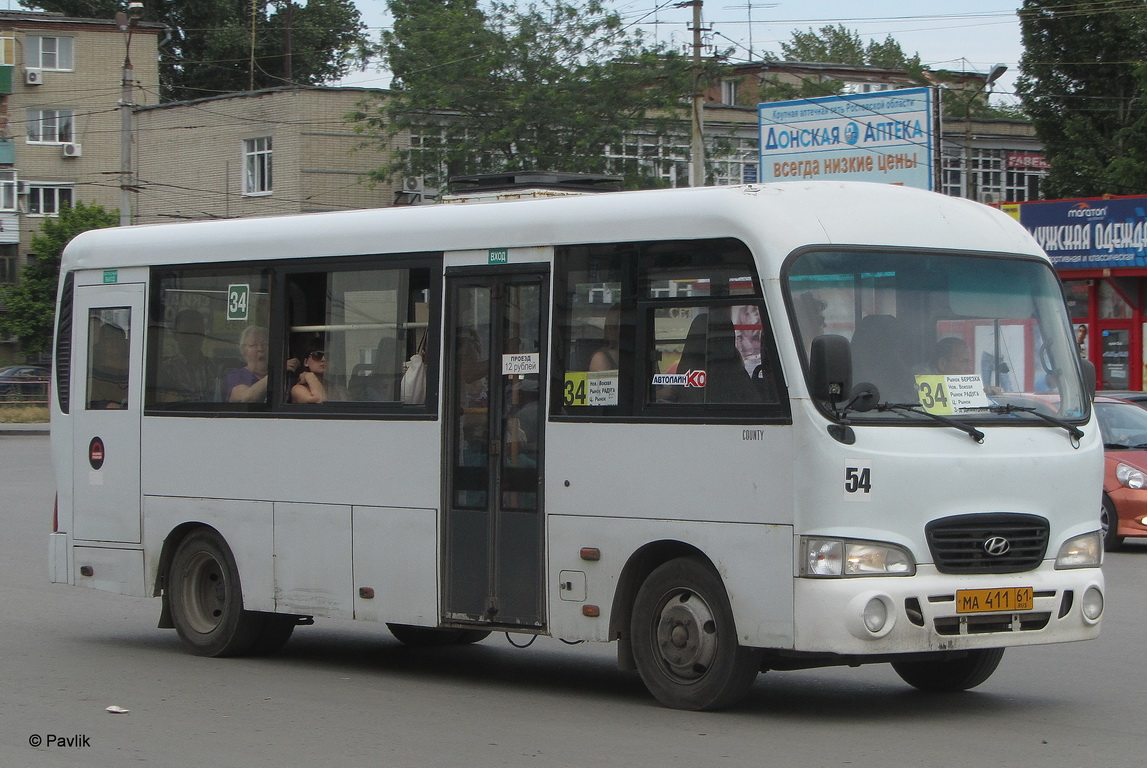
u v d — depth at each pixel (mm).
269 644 11055
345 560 10102
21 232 57281
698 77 36219
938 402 8234
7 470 29922
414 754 7449
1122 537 16953
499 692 9391
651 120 43750
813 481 7812
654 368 8609
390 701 9062
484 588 9344
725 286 8320
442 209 9797
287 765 7215
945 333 8430
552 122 42781
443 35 43250
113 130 58000
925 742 7656
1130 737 7797
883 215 8547
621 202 8883
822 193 8539
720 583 8266
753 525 8070
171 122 51562
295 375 10562
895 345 8242
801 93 60312
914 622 7848
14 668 10438
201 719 8469
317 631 12719
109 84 58031
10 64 56375
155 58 58500
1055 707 8711
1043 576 8258
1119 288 33344
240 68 68750
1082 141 45781
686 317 8477
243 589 10742
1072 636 8336
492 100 43281
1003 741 7680
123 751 7578
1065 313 8977
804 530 7840
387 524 9852
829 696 9141
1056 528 8391
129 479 11555
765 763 7156
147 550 11430
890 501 7867
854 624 7711
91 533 11828
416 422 9719
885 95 41781
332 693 9383
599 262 8914
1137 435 17625
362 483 10016
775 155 44000
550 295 9102
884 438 7922
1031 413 8500
